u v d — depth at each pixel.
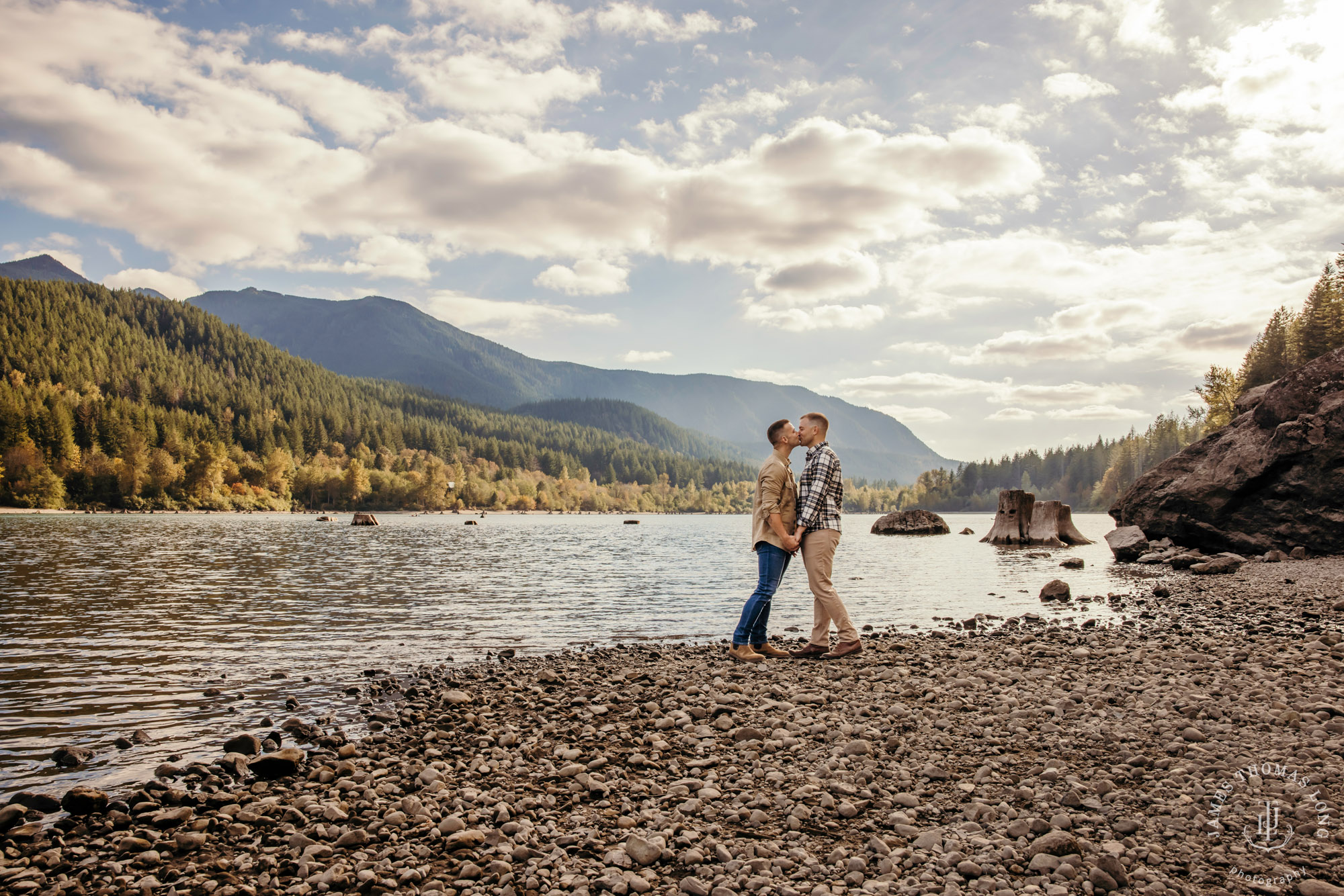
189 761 6.25
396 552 37.28
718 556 37.00
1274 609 14.26
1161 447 153.00
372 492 169.88
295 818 4.79
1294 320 78.88
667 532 79.56
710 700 7.57
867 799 4.89
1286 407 23.31
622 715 7.24
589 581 23.38
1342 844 3.91
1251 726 6.07
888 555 37.12
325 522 88.81
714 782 5.25
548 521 138.38
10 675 9.52
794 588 21.25
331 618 14.75
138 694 8.59
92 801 5.04
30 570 23.75
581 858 4.15
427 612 15.87
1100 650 10.06
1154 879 3.62
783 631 13.59
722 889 3.70
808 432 10.11
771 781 5.27
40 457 111.50
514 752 6.12
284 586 20.38
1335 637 10.68
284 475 151.00
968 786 5.01
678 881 3.87
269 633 12.95
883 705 7.24
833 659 9.80
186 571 24.06
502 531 75.12
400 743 6.59
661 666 9.61
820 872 3.87
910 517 68.19
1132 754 5.51
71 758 6.19
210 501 129.88
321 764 5.95
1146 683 7.77
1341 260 71.62
